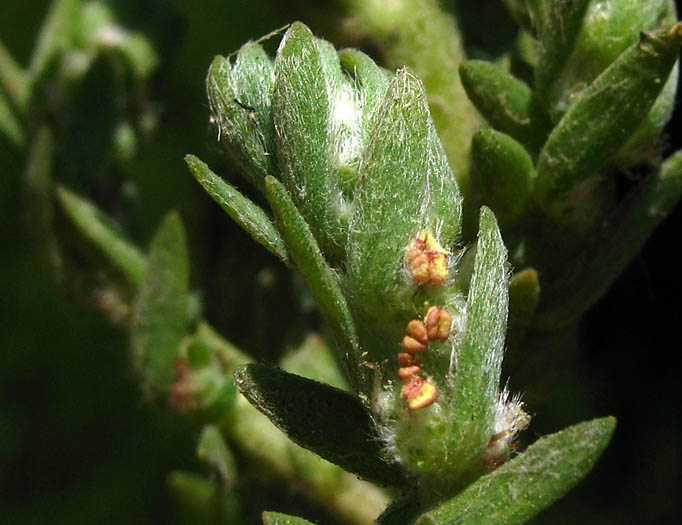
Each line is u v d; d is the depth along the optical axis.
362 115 0.07
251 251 0.11
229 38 0.12
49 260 0.11
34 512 0.21
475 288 0.07
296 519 0.07
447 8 0.09
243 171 0.08
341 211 0.07
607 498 0.22
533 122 0.08
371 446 0.07
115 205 0.11
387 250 0.07
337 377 0.11
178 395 0.10
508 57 0.09
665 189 0.08
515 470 0.07
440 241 0.07
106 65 0.11
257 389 0.07
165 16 0.11
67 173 0.11
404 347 0.07
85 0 0.11
